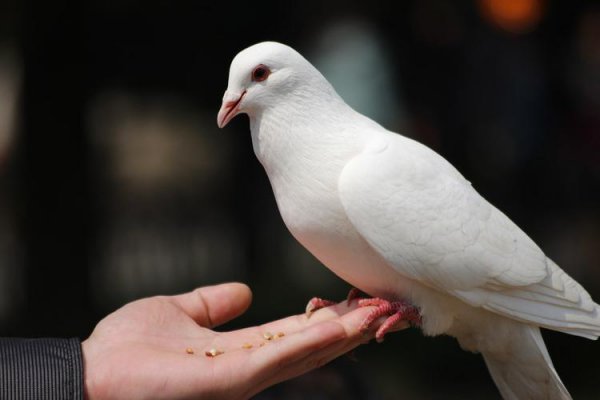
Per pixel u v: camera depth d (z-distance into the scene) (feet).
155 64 43.16
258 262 45.85
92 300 38.70
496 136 44.19
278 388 21.30
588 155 45.65
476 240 17.49
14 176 43.01
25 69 37.32
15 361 14.44
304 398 21.22
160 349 16.85
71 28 37.04
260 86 17.80
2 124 57.62
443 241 17.24
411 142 18.33
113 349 16.33
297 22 42.73
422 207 17.26
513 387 19.01
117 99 45.88
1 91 60.85
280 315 39.73
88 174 38.63
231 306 18.86
